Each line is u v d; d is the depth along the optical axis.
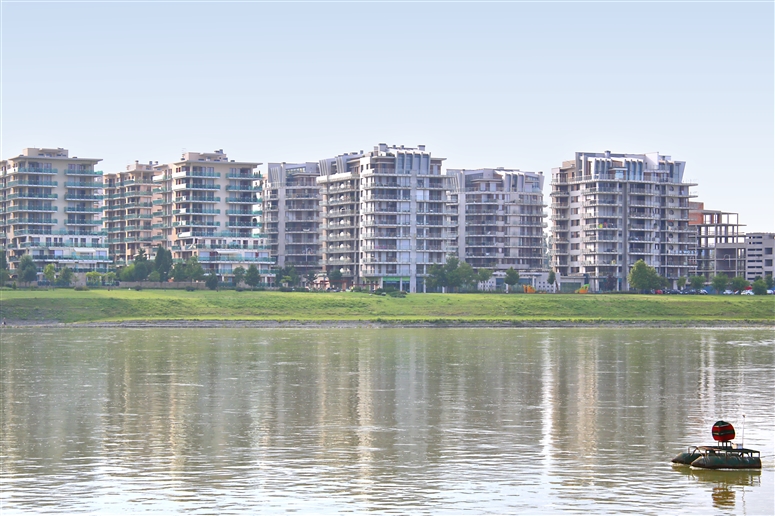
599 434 83.75
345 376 124.00
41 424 87.56
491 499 62.22
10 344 168.88
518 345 173.88
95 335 191.25
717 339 193.50
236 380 119.31
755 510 60.19
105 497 62.03
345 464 71.50
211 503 60.84
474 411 96.00
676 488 65.00
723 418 92.62
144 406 98.19
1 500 61.34
